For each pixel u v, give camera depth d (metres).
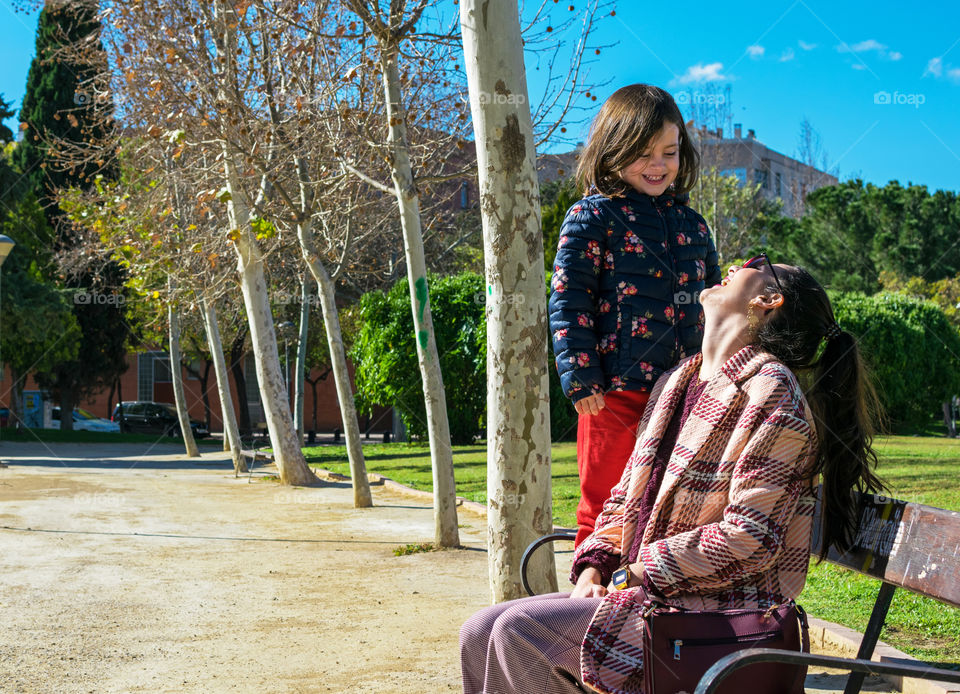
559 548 8.32
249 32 11.33
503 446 4.48
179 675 4.52
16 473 18.47
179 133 11.02
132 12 11.68
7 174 34.25
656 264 3.49
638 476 2.71
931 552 2.40
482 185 4.46
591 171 3.61
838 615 5.27
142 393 51.94
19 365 35.62
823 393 2.74
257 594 6.54
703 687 2.04
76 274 30.77
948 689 3.79
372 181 9.57
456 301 25.06
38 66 37.44
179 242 15.58
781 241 38.41
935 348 27.84
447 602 6.27
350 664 4.71
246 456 26.52
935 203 36.19
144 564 7.74
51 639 5.22
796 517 2.54
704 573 2.40
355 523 10.66
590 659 2.40
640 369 3.39
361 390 26.83
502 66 4.37
